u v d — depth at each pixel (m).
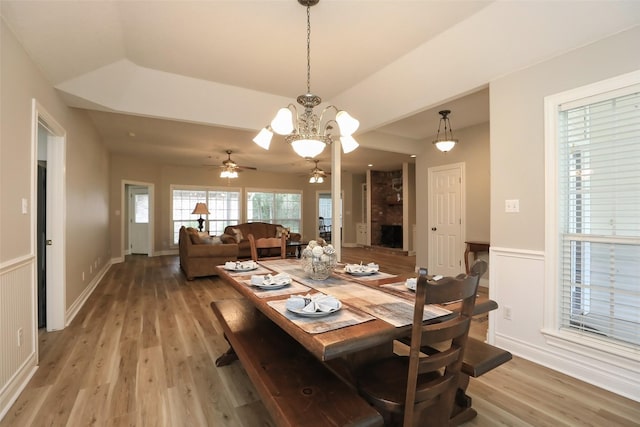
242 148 6.59
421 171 5.98
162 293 4.52
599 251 2.19
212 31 2.56
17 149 2.09
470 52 2.63
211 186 9.30
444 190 5.55
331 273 2.24
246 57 3.01
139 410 1.84
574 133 2.29
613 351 2.06
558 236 2.34
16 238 2.07
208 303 4.03
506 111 2.62
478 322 3.37
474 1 2.21
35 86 2.41
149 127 5.00
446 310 1.50
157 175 8.44
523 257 2.54
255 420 1.76
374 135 5.36
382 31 2.58
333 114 4.35
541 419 1.79
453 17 2.39
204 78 3.45
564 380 2.20
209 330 3.10
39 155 3.35
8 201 1.96
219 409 1.86
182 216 8.94
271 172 10.20
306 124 2.31
